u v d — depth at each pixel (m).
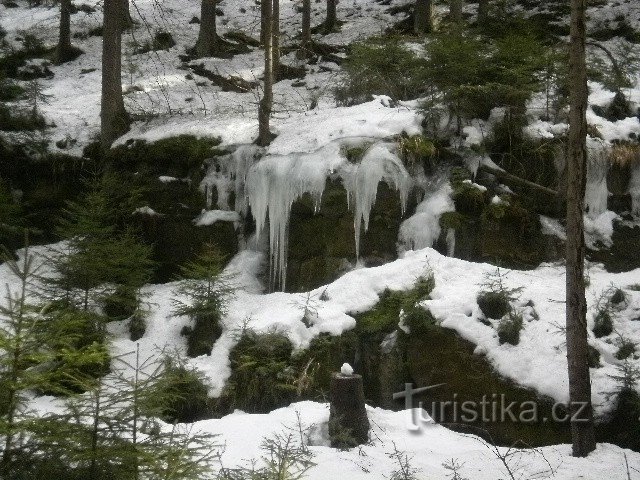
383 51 13.17
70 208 12.84
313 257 10.91
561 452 7.01
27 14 22.83
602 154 11.12
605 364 8.23
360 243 10.82
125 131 13.34
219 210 11.94
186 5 24.03
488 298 8.66
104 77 13.24
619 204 11.29
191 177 12.14
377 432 7.41
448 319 8.71
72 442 3.87
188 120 13.42
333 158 10.94
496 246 10.52
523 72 11.52
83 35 21.06
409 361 8.80
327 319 9.33
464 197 10.73
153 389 4.21
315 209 10.90
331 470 6.34
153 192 12.13
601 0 19.36
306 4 18.56
